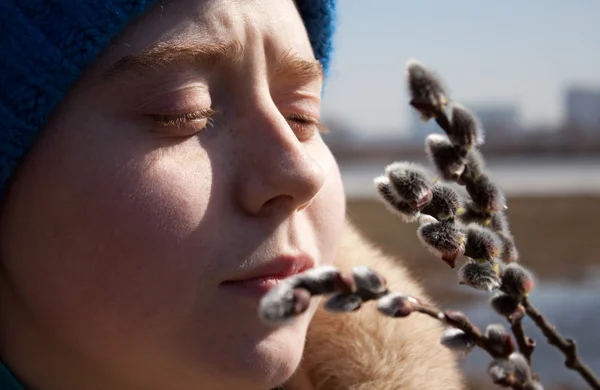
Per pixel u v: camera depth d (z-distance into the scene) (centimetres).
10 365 46
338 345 55
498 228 42
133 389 45
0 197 45
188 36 43
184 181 43
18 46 44
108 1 43
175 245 42
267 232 44
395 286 57
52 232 44
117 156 43
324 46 56
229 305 43
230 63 44
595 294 202
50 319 45
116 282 43
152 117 43
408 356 55
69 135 44
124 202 43
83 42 43
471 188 42
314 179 44
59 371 46
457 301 175
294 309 32
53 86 43
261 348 44
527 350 41
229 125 44
